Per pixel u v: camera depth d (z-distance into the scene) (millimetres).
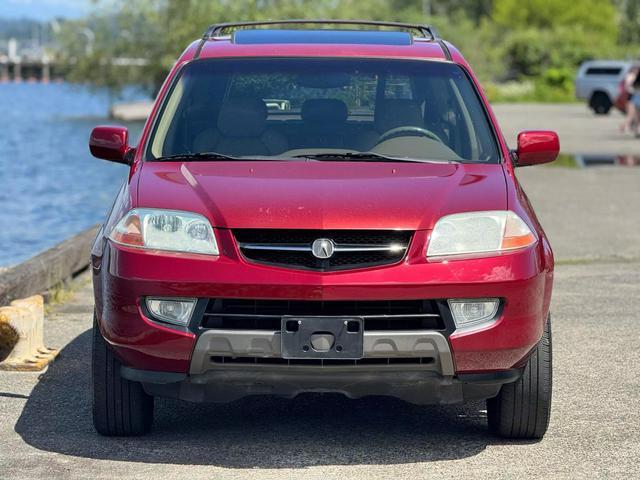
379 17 114938
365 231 9742
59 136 88375
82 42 112000
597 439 10719
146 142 11469
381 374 9672
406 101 11844
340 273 9547
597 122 77312
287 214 9773
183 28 103875
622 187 35938
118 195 10984
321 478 9469
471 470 9734
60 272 19750
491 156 11414
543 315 10117
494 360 9789
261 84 11906
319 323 9500
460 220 9906
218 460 9961
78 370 13609
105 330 10039
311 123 11625
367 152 11344
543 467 9844
